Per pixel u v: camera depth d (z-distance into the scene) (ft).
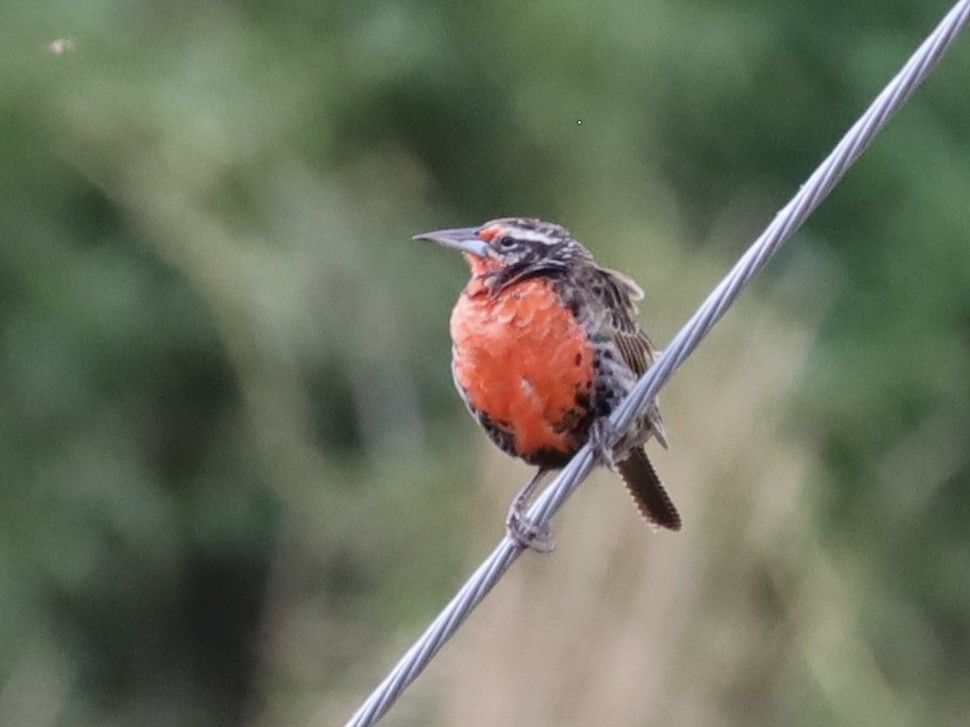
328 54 53.52
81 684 53.72
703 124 55.67
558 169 54.08
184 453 53.67
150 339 52.11
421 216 53.93
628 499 34.14
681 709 33.96
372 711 21.30
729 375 35.63
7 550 51.88
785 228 20.93
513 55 54.19
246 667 54.70
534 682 33.71
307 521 50.90
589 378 23.50
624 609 33.86
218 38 53.01
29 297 51.57
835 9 57.57
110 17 52.54
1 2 52.21
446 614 21.83
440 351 53.31
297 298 51.44
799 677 36.78
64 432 52.24
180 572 54.29
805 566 36.24
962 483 55.16
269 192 52.26
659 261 42.70
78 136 51.34
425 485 47.78
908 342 55.11
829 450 52.65
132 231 52.13
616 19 53.67
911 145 56.75
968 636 54.29
